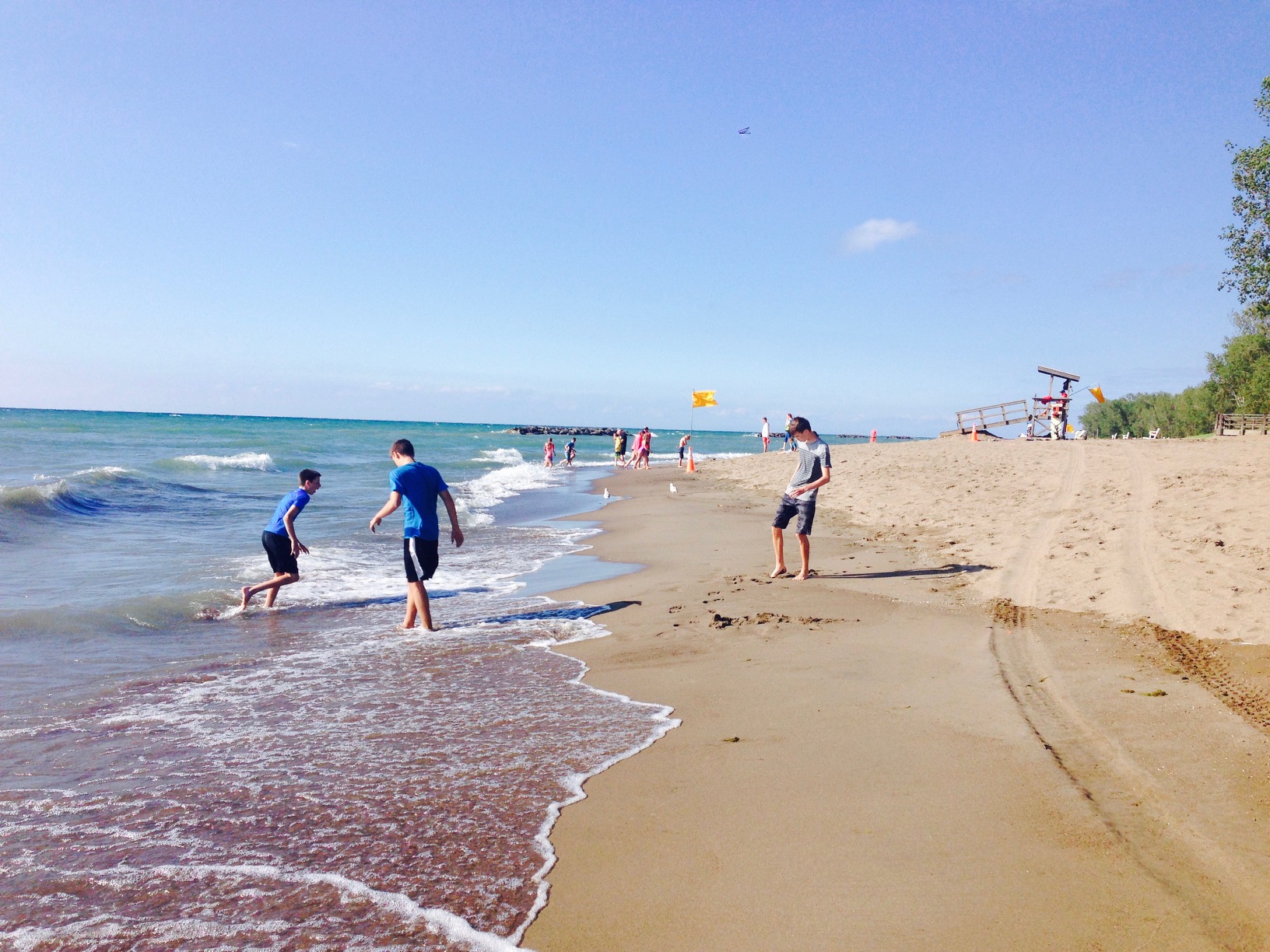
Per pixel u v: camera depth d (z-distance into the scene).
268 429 79.12
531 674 5.80
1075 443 27.73
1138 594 7.26
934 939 2.51
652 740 4.41
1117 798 3.48
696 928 2.60
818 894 2.79
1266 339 48.81
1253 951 2.39
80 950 2.48
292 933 2.58
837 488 19.06
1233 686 4.94
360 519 15.76
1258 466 14.60
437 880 2.93
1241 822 3.22
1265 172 18.59
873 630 6.74
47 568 9.85
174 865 3.04
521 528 15.94
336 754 4.23
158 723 4.72
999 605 7.44
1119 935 2.50
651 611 7.90
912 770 3.86
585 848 3.17
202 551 11.61
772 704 4.96
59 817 3.46
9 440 39.31
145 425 67.00
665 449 85.88
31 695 5.21
